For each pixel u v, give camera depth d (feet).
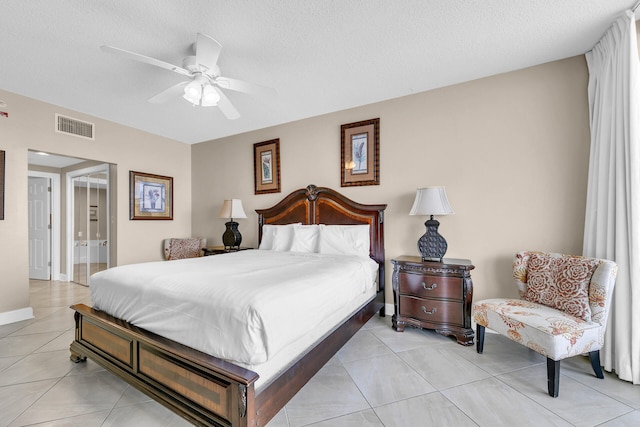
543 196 8.34
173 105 11.05
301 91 10.02
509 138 8.80
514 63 8.33
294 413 5.30
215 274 6.34
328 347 6.22
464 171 9.48
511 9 6.09
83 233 16.12
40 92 9.90
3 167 9.72
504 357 7.43
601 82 7.06
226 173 15.30
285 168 13.29
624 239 6.30
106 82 9.14
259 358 4.32
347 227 10.75
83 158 11.87
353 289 7.43
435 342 8.33
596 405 5.47
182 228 16.16
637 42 6.45
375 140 10.98
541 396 5.77
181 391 4.83
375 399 5.72
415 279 8.82
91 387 6.15
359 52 7.66
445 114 9.78
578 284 6.48
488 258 9.11
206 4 5.81
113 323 6.03
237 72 8.65
